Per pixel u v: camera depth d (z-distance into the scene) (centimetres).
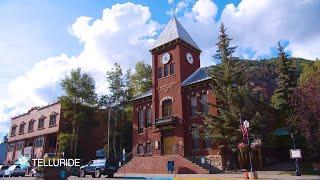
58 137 5084
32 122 6150
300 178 2192
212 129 3259
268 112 4197
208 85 3694
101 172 3148
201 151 3550
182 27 4481
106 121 5822
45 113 5775
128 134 5559
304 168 3070
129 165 3859
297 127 3170
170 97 4028
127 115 5659
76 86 5350
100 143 5644
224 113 3167
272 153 3997
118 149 5366
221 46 3394
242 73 3325
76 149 5109
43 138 5628
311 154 3484
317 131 2939
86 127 5538
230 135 3106
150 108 4341
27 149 6000
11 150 6712
